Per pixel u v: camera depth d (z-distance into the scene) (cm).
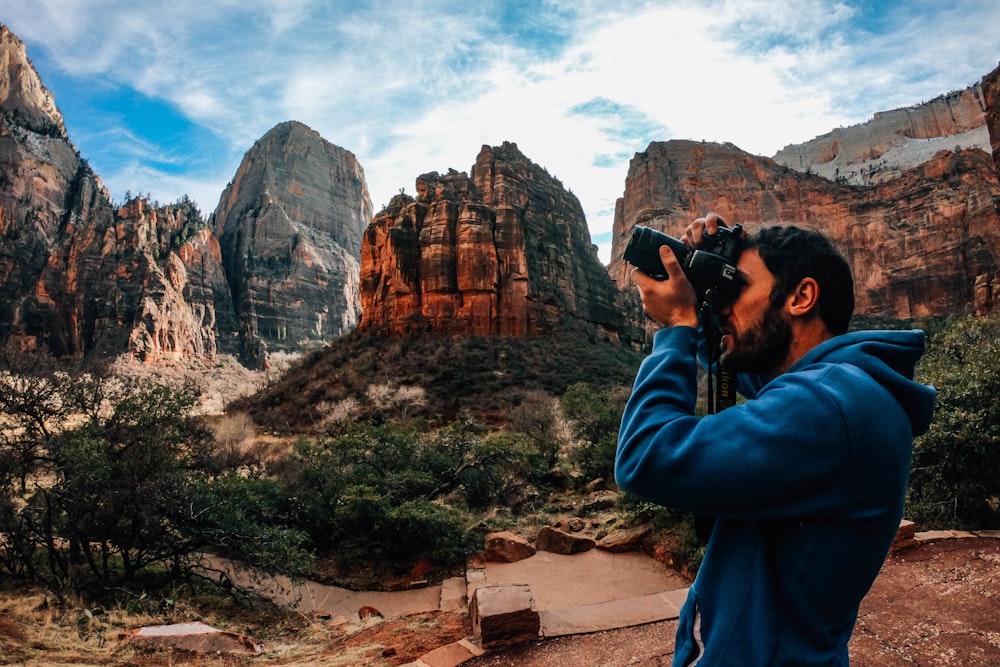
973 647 366
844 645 84
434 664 403
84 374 1587
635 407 95
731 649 82
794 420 77
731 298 98
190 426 1419
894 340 89
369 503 1506
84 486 1111
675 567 1120
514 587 478
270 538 1220
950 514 813
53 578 1052
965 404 860
